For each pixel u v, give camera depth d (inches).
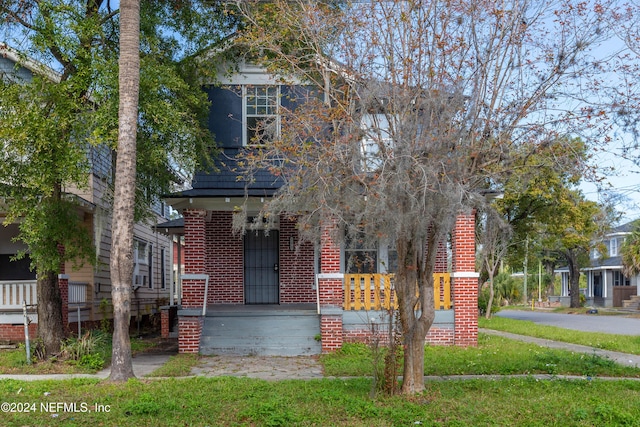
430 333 642.2
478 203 348.8
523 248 1268.5
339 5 479.2
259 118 679.1
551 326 1003.9
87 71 505.7
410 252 380.5
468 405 358.9
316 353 604.1
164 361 565.6
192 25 633.0
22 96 535.5
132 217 462.9
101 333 628.7
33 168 504.4
